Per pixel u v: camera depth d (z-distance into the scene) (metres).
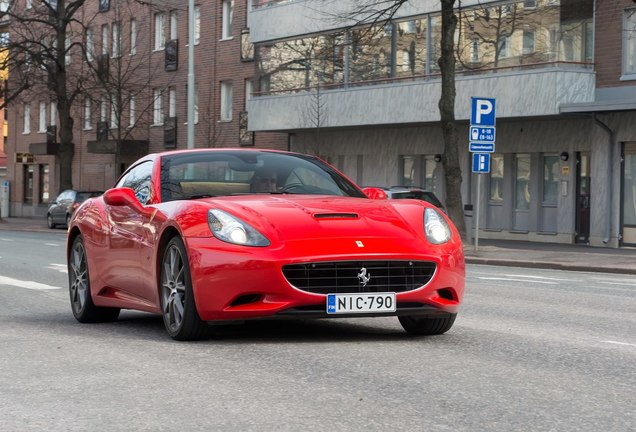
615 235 31.36
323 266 7.71
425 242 8.05
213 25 50.94
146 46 56.53
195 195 8.95
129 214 9.30
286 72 42.09
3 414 5.53
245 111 48.50
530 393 6.00
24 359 7.44
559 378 6.54
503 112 32.56
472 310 11.48
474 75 33.50
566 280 18.09
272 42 42.81
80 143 63.09
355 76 38.75
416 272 7.94
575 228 33.28
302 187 9.21
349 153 41.91
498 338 8.61
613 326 9.96
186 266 8.05
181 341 8.32
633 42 30.72
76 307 10.35
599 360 7.37
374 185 40.47
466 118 33.78
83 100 53.56
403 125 38.16
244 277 7.69
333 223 7.98
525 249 29.05
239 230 7.86
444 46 28.77
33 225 55.59
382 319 9.93
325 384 6.28
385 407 5.58
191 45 37.06
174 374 6.70
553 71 31.25
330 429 5.07
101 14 60.50
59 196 50.31
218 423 5.23
